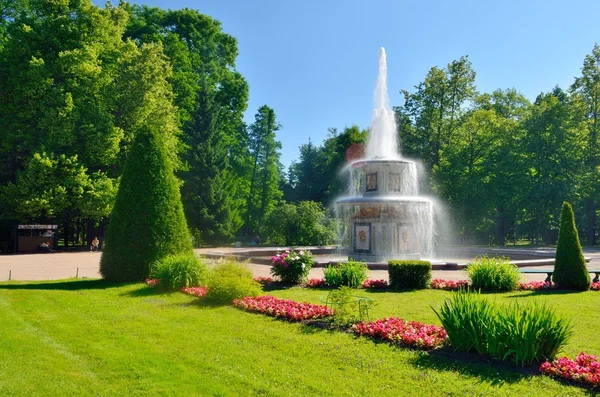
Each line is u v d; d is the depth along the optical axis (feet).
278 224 127.65
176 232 50.11
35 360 22.63
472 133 147.74
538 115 147.74
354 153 170.71
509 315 21.71
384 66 79.61
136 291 42.47
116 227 49.19
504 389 18.03
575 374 18.66
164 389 18.83
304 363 21.59
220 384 19.25
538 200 144.87
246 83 165.48
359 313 29.12
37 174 104.58
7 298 39.55
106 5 123.85
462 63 148.46
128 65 114.32
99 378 20.25
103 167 120.37
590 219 155.22
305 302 34.71
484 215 145.69
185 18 151.33
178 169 133.39
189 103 143.13
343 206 73.97
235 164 179.22
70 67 109.91
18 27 112.47
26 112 109.91
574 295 41.06
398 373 20.03
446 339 23.76
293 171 255.29
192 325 29.19
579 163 143.54
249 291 37.04
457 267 60.75
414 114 154.61
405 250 67.82
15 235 113.19
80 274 64.03
